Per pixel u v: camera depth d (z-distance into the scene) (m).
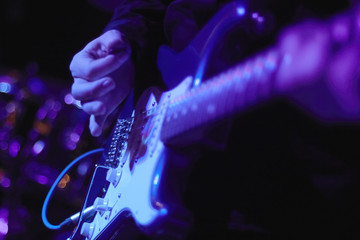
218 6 1.04
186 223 0.80
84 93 1.11
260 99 0.49
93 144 2.44
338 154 0.74
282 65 0.45
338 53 0.41
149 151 0.91
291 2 0.80
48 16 3.92
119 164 1.07
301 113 0.76
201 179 0.83
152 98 1.02
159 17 1.31
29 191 3.81
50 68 4.14
